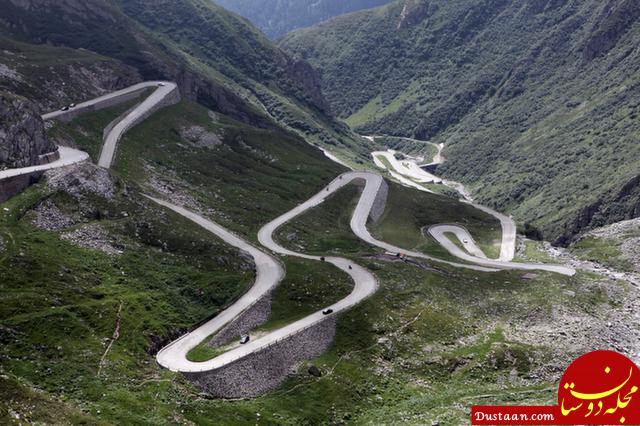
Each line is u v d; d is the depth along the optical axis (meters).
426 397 118.56
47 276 111.69
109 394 93.25
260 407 105.31
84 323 106.38
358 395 115.94
